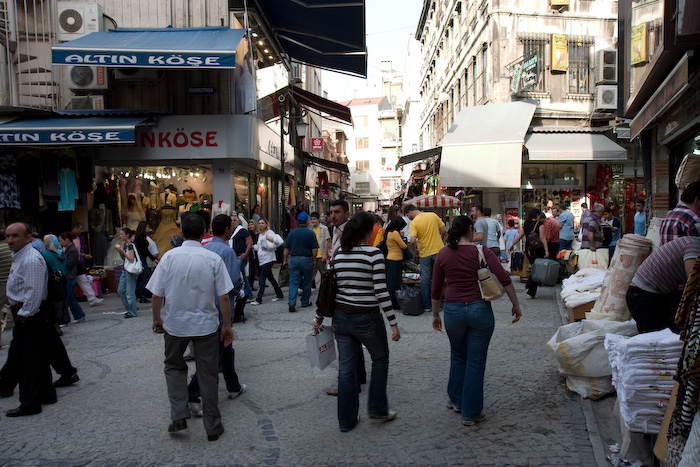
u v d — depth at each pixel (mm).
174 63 10227
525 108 17422
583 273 7590
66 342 7430
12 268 4637
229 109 13195
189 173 13789
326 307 4125
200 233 4176
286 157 20031
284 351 6539
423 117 40000
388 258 8867
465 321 4152
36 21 12383
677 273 4012
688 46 6035
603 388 4680
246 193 16156
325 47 14547
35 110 11844
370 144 65562
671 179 10367
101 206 13266
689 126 7738
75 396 5109
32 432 4246
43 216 12531
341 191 43562
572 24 18656
